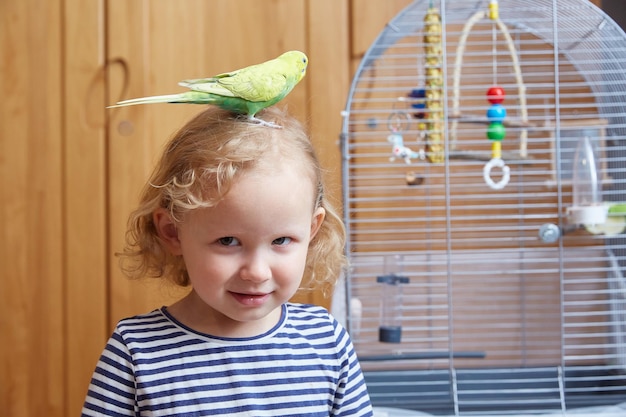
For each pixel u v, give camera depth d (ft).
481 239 5.02
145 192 2.88
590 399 4.66
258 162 2.44
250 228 2.41
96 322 4.96
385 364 5.02
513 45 4.58
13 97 4.93
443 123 4.33
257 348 2.71
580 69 4.54
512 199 5.00
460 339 5.08
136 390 2.61
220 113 2.69
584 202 4.41
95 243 4.96
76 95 4.92
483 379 4.93
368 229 4.99
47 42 4.91
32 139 4.95
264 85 2.45
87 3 4.89
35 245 4.98
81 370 4.98
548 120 4.76
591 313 4.49
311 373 2.74
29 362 4.99
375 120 4.90
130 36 4.88
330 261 3.10
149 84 4.90
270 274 2.46
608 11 4.91
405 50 4.90
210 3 4.89
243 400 2.63
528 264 5.06
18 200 4.97
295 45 4.86
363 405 2.88
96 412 2.59
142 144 4.92
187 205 2.45
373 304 4.99
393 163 4.93
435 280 5.06
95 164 4.93
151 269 2.95
